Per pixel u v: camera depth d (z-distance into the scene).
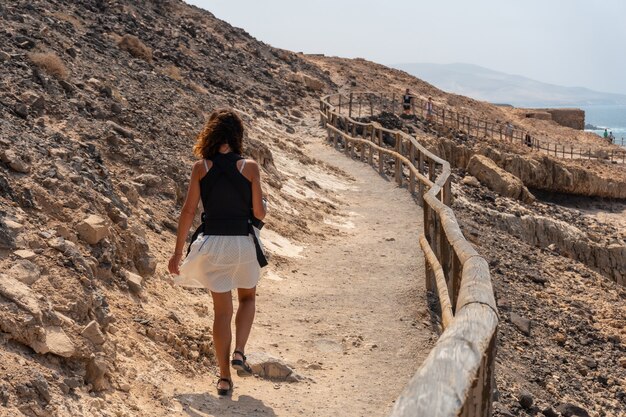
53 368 4.82
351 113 38.59
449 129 42.41
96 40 21.08
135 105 14.30
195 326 7.08
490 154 39.16
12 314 4.84
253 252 5.67
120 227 7.80
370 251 12.55
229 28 51.00
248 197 5.67
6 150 7.29
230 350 6.36
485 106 69.19
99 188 8.35
